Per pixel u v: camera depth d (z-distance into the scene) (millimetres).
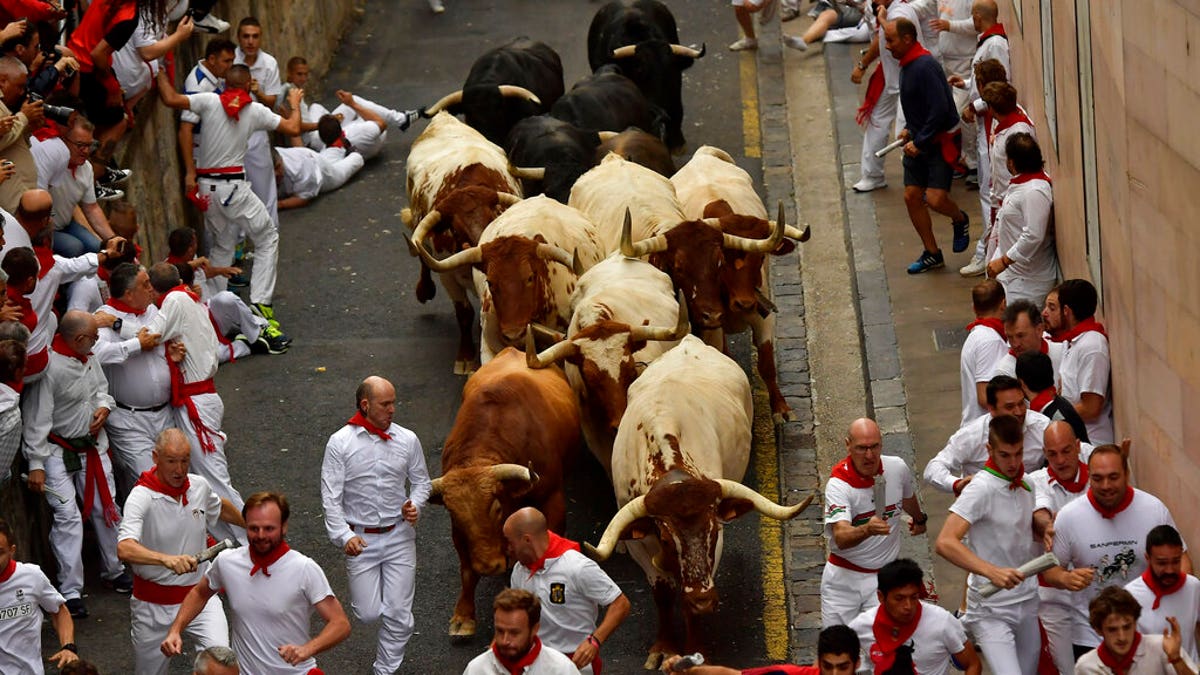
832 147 55094
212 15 52781
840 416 39438
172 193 47781
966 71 49219
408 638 30422
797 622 31625
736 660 30469
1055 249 36844
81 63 41625
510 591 22781
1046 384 28453
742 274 36031
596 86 49125
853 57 60844
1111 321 29188
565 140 44125
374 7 71062
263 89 52688
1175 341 24500
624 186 38750
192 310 34812
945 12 48938
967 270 43406
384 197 53500
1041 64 39594
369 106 55719
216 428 35344
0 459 30812
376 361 43312
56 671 31141
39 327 32031
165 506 28359
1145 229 25938
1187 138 23250
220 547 25938
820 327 43938
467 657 31109
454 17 69375
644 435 29438
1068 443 25250
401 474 29531
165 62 46594
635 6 55562
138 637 28656
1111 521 24391
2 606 26641
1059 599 25578
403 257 49344
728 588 32938
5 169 33188
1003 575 23859
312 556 34969
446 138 44250
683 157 54656
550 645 26516
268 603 25531
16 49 36781
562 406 32312
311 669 25891
